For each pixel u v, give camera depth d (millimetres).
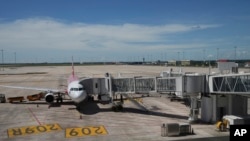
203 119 42844
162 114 48844
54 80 120938
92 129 38594
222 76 38250
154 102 62938
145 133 36219
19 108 55000
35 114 49062
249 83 34719
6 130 38250
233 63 43812
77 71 193500
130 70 191750
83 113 49906
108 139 33656
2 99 62344
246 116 40344
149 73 150250
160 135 35156
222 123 36750
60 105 58188
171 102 63031
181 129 35406
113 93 52656
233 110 41375
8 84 102188
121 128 39000
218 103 41406
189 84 41781
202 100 42719
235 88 37125
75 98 50188
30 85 99062
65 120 44250
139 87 50156
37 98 65312
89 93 54906
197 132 36312
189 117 43344
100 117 46438
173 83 45562
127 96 72500
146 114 48969
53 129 38719
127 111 51812
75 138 34250
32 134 36219
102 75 142250
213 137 33875
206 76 41812
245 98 41812
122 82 51969
